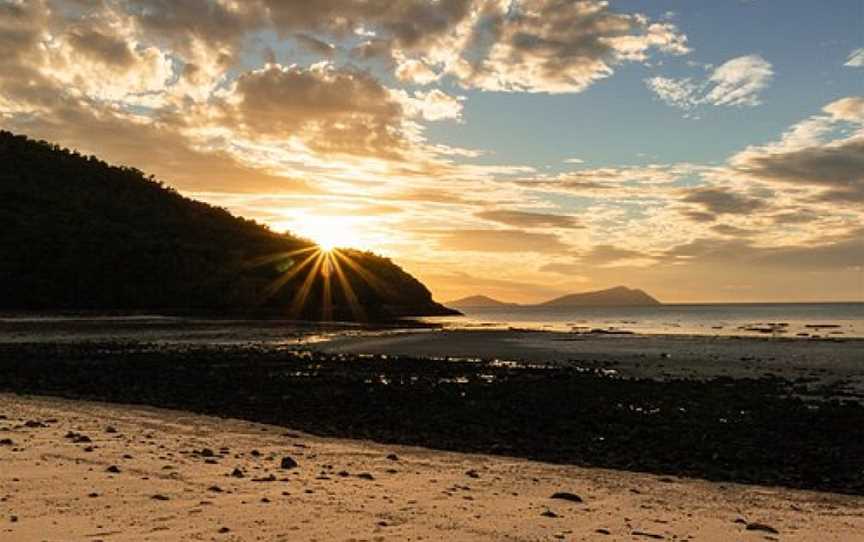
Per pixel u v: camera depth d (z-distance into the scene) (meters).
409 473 11.70
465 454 14.76
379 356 42.75
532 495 10.20
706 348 50.81
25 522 6.99
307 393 25.02
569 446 16.30
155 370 32.16
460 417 20.20
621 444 16.61
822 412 21.64
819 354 45.06
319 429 17.56
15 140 164.88
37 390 23.98
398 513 8.27
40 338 56.75
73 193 149.38
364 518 7.90
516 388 27.27
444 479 11.21
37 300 109.38
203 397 23.42
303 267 155.25
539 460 14.60
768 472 13.98
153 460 10.99
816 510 10.45
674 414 21.23
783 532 8.57
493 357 44.03
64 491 8.47
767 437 17.64
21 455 10.76
